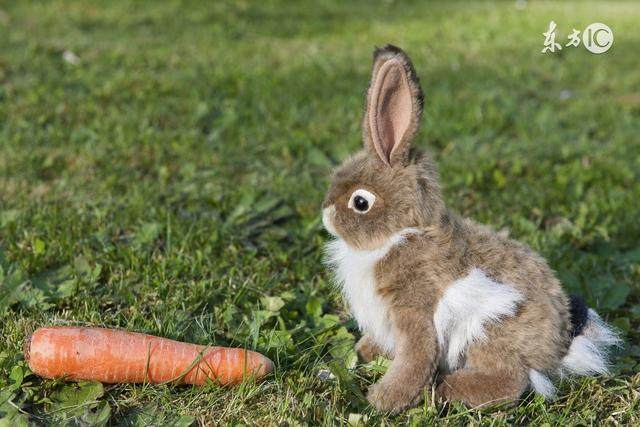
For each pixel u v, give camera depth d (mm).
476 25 3266
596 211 1338
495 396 966
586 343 996
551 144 1637
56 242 1183
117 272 1147
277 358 1015
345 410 968
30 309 1075
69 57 2191
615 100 2078
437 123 1729
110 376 977
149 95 1846
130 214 1265
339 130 1657
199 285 1117
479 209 1341
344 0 3828
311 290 1143
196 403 974
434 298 961
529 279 976
